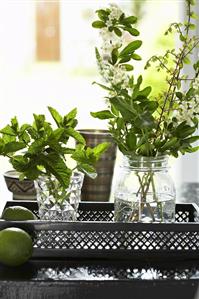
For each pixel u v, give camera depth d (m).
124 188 2.04
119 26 2.01
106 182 2.69
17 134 2.08
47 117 3.88
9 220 2.01
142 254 2.00
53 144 1.97
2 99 3.85
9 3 3.82
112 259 2.00
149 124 1.93
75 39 3.84
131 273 1.90
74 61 3.85
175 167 3.78
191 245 2.01
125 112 1.95
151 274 1.89
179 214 2.25
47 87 3.87
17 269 1.91
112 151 2.68
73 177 2.07
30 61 3.86
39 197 2.09
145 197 2.04
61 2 3.83
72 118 2.07
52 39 3.85
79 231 1.99
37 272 1.89
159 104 2.11
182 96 2.03
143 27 3.73
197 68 2.13
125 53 2.01
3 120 3.87
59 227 1.98
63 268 1.92
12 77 3.86
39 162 1.97
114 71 1.98
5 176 2.61
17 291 1.81
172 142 2.01
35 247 1.99
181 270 1.93
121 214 2.05
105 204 2.24
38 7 3.83
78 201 2.11
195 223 2.00
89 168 2.08
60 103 3.87
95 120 3.87
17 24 3.84
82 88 3.86
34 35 3.85
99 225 1.98
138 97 2.00
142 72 3.70
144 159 2.02
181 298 1.83
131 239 2.00
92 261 1.98
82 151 2.05
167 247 2.01
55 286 1.81
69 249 1.99
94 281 1.81
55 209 2.08
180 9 3.70
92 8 3.82
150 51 3.71
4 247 1.90
